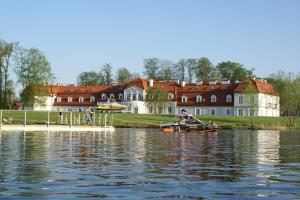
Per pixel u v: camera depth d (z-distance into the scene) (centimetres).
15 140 4188
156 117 11969
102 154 2792
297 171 2012
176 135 6241
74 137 5081
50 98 16612
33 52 12694
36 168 2006
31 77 12612
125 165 2180
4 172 1859
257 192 1477
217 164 2281
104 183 1620
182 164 2258
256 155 2877
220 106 14988
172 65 18450
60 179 1695
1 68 12688
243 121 11600
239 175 1862
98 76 19488
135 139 4866
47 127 7031
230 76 18188
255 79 15350
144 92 15475
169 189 1515
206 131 7938
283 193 1463
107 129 7888
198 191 1484
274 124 10950
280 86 16012
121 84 16688
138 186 1566
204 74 18038
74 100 16600
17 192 1430
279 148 3609
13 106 13238
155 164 2239
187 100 15438
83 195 1400
